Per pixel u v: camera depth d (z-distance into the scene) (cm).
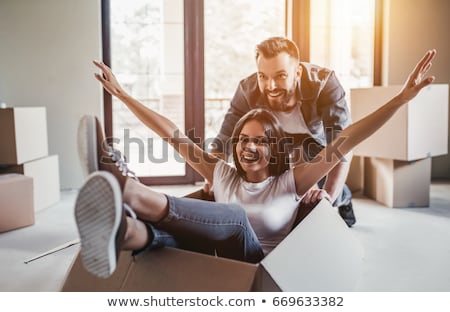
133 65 420
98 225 109
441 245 256
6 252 244
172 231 142
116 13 412
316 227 149
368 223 303
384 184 358
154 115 193
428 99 340
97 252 112
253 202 170
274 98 254
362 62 439
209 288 126
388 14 429
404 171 344
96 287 144
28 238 269
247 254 155
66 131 412
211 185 190
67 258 234
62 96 408
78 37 405
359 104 357
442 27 440
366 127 162
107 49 414
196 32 418
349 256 160
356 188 415
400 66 436
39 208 333
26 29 399
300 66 258
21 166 314
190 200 145
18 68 401
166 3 416
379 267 220
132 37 417
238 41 425
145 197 133
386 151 346
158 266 136
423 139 341
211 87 429
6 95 401
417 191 347
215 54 425
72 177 417
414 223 303
